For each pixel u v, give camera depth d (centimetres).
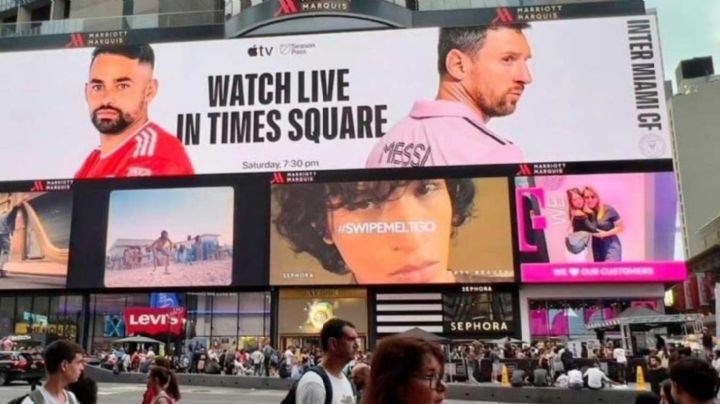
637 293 3741
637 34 4066
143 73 4341
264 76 4253
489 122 4003
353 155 4044
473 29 4169
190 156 4166
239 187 4069
